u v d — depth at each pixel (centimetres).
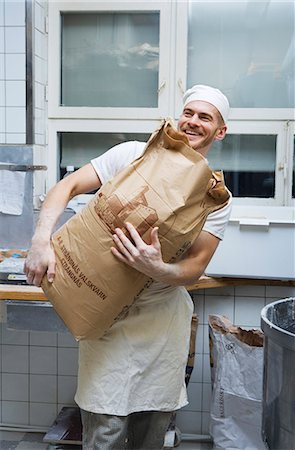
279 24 247
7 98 241
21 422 259
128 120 255
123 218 129
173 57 250
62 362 255
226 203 140
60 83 257
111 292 135
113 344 151
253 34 248
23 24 236
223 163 254
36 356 257
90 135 259
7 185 245
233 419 214
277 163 252
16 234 247
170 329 157
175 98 252
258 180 254
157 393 158
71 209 236
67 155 260
